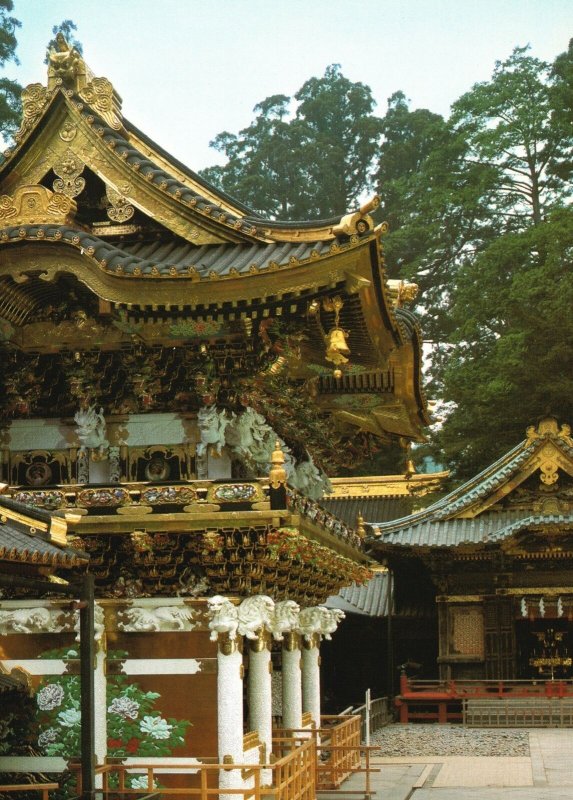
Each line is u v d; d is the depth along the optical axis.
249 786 18.80
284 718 23.12
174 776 18.20
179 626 18.64
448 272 74.38
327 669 51.84
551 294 58.50
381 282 18.92
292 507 18.52
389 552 47.34
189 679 18.55
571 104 69.00
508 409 58.72
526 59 72.06
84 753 14.88
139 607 18.72
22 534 14.88
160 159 21.08
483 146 69.50
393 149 83.94
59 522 15.20
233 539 18.30
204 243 19.98
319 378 25.92
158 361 19.55
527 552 46.31
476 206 71.31
